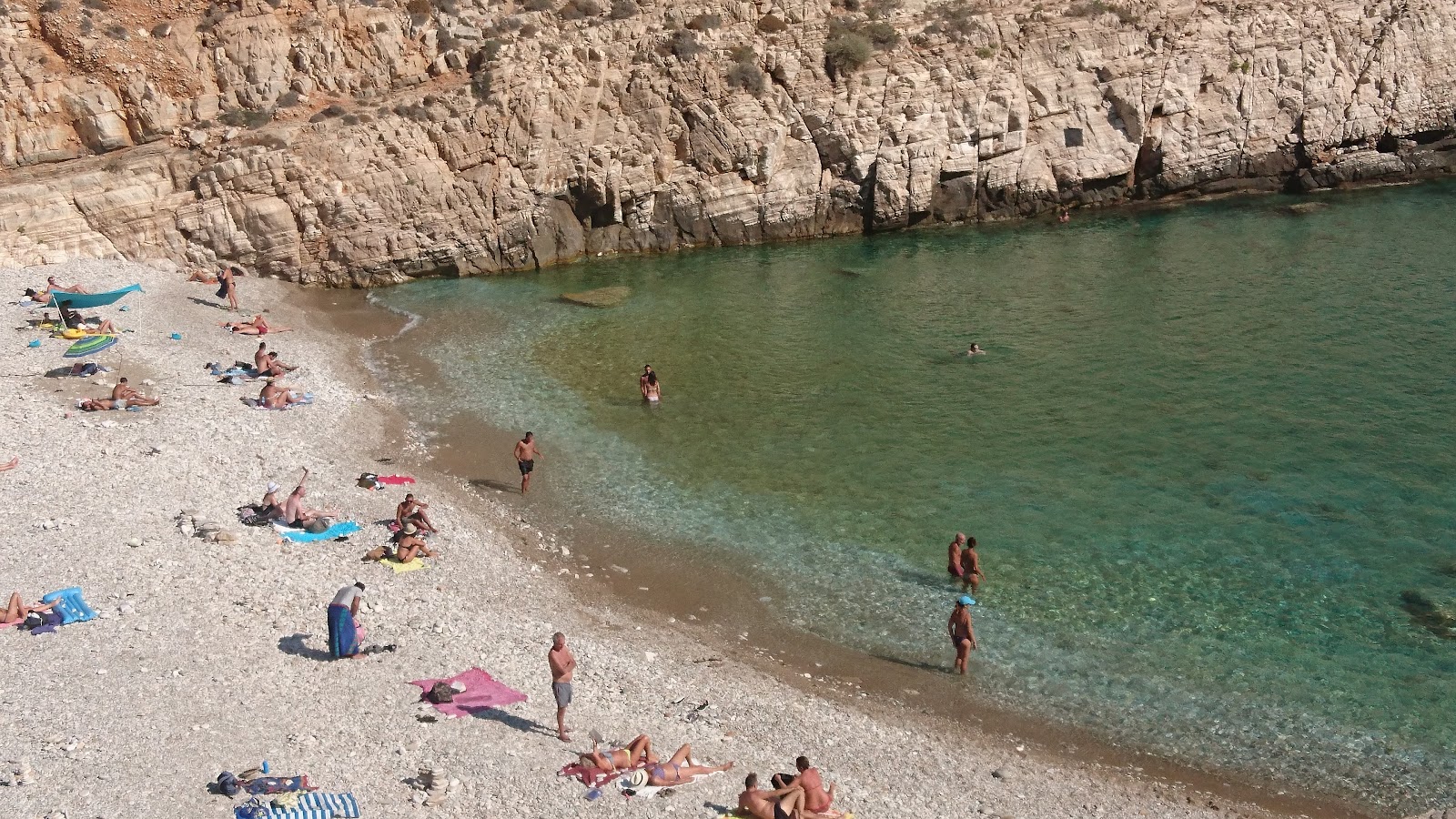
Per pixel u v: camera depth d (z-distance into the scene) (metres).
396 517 31.91
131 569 27.47
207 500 32.25
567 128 62.91
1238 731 23.44
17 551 28.09
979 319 50.66
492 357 48.56
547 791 20.22
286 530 30.81
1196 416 38.84
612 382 45.12
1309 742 23.02
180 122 60.09
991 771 22.31
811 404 42.06
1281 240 59.53
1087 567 29.80
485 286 59.91
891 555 31.00
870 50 66.25
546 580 29.92
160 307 50.84
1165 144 68.12
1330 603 27.55
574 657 25.47
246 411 40.12
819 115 66.12
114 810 18.67
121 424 37.62
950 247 63.59
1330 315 47.84
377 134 59.66
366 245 59.16
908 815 20.53
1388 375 41.16
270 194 57.78
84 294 45.16
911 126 66.19
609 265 63.72
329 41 62.59
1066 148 68.06
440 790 19.91
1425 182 69.81
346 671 23.81
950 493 34.38
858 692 25.23
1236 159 69.19
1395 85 69.25
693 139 64.94
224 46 61.00
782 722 23.67
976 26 67.25
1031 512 32.88
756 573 30.39
